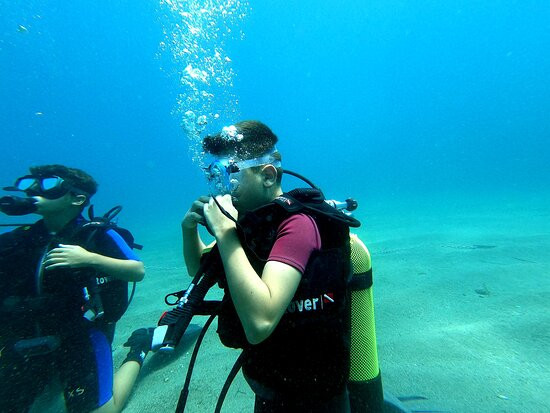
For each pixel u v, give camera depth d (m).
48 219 2.49
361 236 9.59
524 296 3.60
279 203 1.13
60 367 2.38
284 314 1.12
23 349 2.21
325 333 1.12
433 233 8.44
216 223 1.11
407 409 1.86
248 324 0.96
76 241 2.47
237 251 1.04
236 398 2.41
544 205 12.19
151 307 4.70
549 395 2.10
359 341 1.53
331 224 1.19
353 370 1.54
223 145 1.26
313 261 1.10
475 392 2.19
